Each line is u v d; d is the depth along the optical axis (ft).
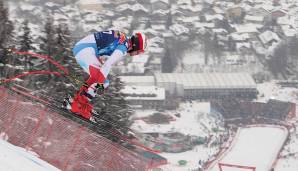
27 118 72.54
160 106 635.66
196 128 577.84
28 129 72.02
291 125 640.99
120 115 144.46
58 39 159.02
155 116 588.09
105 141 70.54
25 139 71.56
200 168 453.58
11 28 172.76
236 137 589.32
